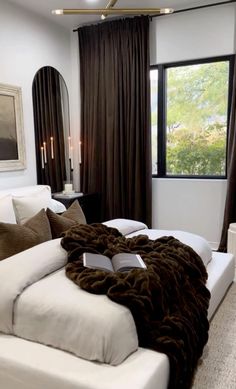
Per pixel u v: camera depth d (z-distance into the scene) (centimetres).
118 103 425
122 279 161
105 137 443
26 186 371
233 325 227
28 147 391
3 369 152
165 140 438
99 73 434
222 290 255
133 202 432
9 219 268
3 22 347
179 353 149
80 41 439
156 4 377
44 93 413
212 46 383
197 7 378
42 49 405
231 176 372
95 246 206
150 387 133
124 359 143
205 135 416
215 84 401
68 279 175
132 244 222
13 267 177
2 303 164
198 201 415
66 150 459
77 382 134
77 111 469
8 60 356
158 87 424
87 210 425
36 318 157
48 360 147
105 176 450
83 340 145
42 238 234
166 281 173
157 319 158
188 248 221
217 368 183
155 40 411
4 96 352
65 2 359
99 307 148
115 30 414
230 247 346
